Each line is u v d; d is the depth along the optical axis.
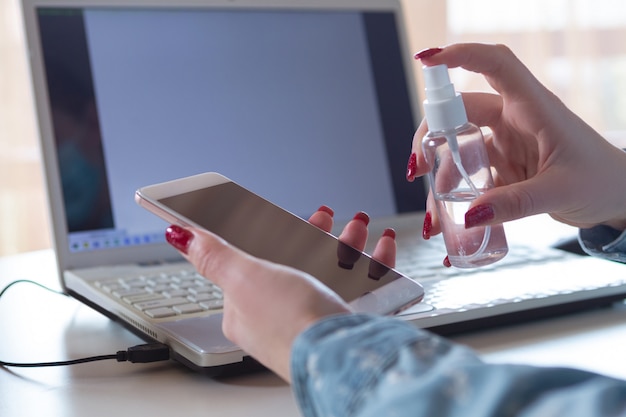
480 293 0.71
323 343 0.37
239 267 0.45
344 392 0.34
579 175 0.64
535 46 2.77
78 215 0.96
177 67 1.06
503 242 0.62
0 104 2.26
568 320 0.71
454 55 0.61
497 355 0.61
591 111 2.84
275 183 1.09
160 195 0.60
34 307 0.86
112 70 1.02
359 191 1.14
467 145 0.60
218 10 1.10
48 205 0.94
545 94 0.64
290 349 0.42
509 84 0.64
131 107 1.02
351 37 1.19
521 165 0.73
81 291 0.84
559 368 0.32
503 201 0.60
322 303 0.43
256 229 0.60
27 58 0.98
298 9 1.16
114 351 0.67
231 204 0.62
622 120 2.87
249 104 1.09
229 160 1.07
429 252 0.95
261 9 1.13
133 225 0.98
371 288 0.57
